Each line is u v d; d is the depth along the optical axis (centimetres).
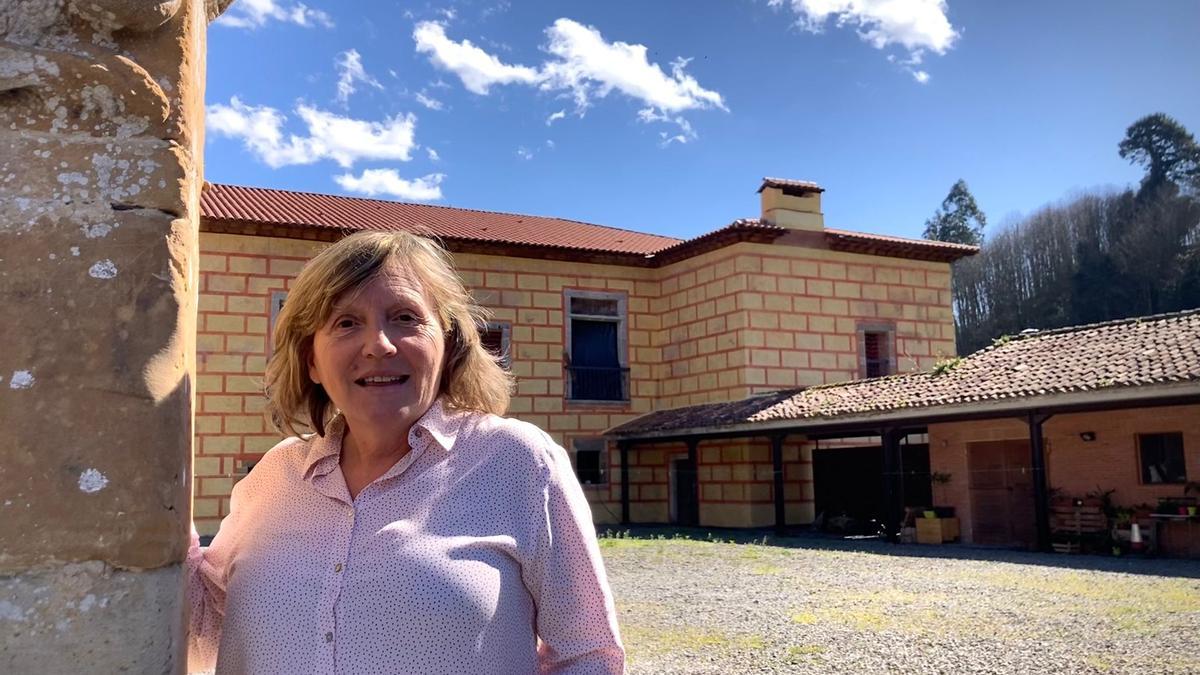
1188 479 1290
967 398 1405
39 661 150
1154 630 715
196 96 183
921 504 1750
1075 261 5575
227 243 1906
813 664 632
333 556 175
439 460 183
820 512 2036
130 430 158
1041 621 764
